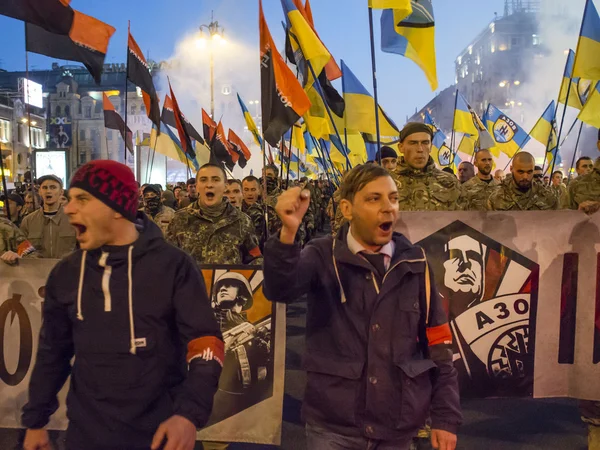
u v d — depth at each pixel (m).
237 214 5.01
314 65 4.94
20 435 4.50
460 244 3.77
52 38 5.25
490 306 3.76
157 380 2.08
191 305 2.11
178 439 1.94
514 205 5.77
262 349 3.86
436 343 2.36
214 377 2.09
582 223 3.71
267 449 4.37
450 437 2.27
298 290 2.25
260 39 4.98
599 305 3.69
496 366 3.75
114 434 2.04
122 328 2.06
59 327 2.21
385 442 2.25
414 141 4.82
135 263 2.10
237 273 3.92
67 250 5.74
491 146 12.31
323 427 2.30
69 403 2.13
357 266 2.33
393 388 2.24
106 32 5.04
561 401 5.25
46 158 20.19
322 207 20.86
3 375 3.85
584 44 5.38
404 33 4.67
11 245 4.84
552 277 3.74
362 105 6.34
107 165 2.09
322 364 2.31
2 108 63.66
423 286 2.37
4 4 4.62
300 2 5.55
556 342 3.75
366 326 2.30
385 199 2.25
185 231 4.93
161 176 28.66
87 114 75.50
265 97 4.96
